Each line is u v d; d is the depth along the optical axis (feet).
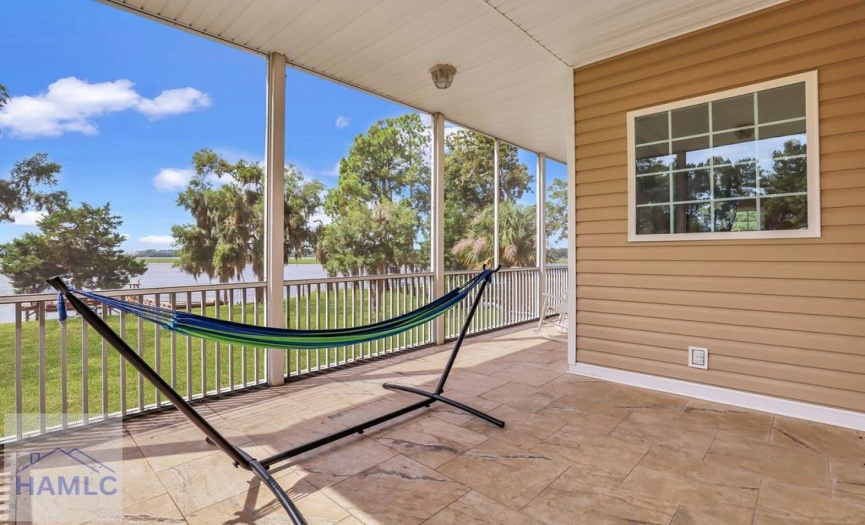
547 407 10.27
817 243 9.29
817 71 9.24
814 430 8.86
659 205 11.54
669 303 11.39
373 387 11.84
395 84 14.60
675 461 7.53
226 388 12.50
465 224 40.45
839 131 9.02
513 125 19.67
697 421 9.36
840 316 9.06
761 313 10.01
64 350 8.72
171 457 7.69
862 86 8.78
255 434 8.68
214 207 27.55
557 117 18.45
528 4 9.71
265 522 5.82
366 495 6.46
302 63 12.85
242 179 28.48
